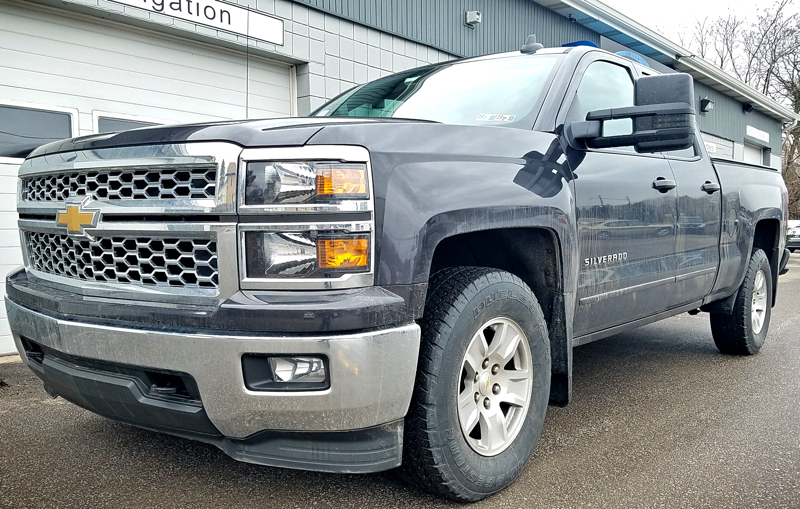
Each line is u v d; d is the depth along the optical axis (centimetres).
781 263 522
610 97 335
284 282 187
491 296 226
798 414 340
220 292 190
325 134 192
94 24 543
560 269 260
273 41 652
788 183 2927
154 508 226
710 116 1692
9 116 498
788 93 3091
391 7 792
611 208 297
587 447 289
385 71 795
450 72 346
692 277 380
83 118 541
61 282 233
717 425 321
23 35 503
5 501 232
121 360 202
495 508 227
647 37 1316
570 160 279
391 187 196
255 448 201
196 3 580
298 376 188
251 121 212
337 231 187
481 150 234
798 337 563
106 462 269
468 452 222
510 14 1026
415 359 197
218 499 233
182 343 189
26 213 257
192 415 197
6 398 362
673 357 477
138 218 205
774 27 3145
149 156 201
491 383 238
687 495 240
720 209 409
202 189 193
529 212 238
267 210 186
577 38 1205
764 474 260
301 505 228
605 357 476
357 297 186
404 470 221
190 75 614
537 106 288
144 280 206
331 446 197
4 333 490
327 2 707
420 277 198
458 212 210
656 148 270
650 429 314
